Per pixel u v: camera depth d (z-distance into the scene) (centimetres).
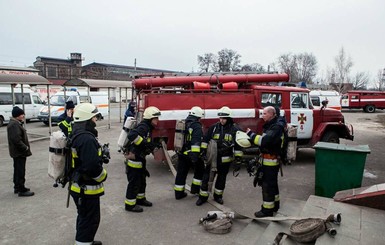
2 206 507
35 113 1786
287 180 675
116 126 1639
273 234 387
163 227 434
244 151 748
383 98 3073
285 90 798
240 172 730
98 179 337
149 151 491
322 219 359
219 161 509
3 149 991
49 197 551
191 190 554
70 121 604
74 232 418
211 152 498
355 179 512
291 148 521
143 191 509
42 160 840
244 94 759
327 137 838
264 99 775
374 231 345
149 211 491
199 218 465
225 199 553
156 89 744
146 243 389
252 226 425
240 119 749
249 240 390
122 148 570
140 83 748
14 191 565
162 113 697
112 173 719
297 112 805
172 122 703
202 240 397
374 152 991
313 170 763
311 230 343
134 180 482
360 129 1670
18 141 532
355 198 420
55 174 350
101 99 1966
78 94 1802
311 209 431
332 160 523
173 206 514
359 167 509
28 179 660
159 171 735
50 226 435
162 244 387
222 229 414
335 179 523
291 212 461
